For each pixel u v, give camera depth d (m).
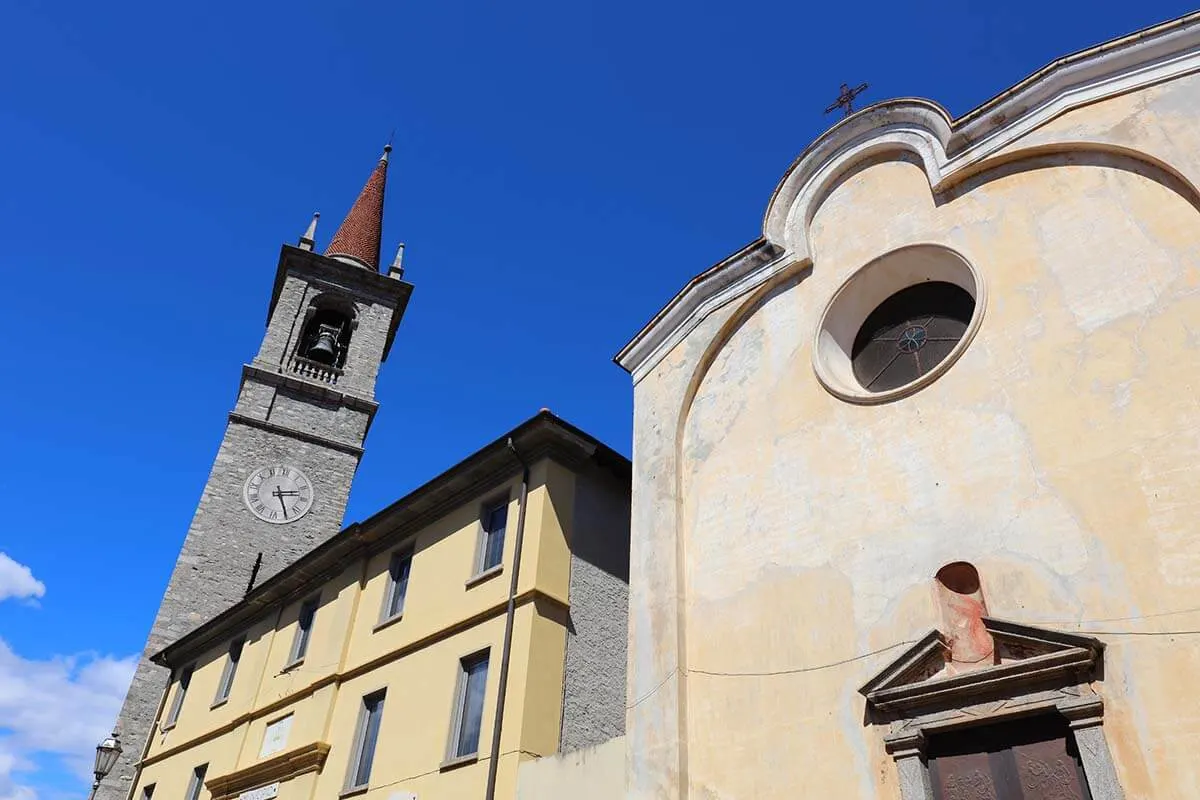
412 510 18.22
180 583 31.20
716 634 10.73
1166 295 8.52
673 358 13.74
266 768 17.80
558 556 15.02
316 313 42.00
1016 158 10.53
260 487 34.75
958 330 10.65
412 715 15.12
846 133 12.76
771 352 12.23
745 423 12.02
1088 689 7.41
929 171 11.34
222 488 34.00
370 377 40.00
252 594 22.34
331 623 18.89
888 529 9.54
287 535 34.22
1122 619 7.48
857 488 10.09
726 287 13.47
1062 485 8.37
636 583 12.09
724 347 13.11
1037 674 7.64
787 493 10.87
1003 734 7.88
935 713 8.21
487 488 16.89
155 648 29.41
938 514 9.17
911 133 11.92
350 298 42.19
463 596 15.72
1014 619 8.11
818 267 12.33
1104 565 7.78
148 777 23.81
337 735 16.73
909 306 11.48
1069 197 9.84
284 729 18.36
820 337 11.60
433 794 13.62
